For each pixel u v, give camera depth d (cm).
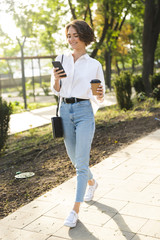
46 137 859
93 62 352
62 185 458
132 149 609
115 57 3344
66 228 338
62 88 352
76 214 337
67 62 355
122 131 783
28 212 384
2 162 668
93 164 549
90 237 315
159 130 751
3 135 735
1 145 733
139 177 462
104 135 762
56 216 367
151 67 1494
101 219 348
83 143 345
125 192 413
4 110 727
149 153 576
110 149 629
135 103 1320
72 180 475
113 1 1480
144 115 972
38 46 3362
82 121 347
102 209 371
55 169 550
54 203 402
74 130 358
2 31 1521
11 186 492
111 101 1636
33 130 1012
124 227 327
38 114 1448
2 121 729
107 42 1672
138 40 3584
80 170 347
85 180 346
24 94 1702
